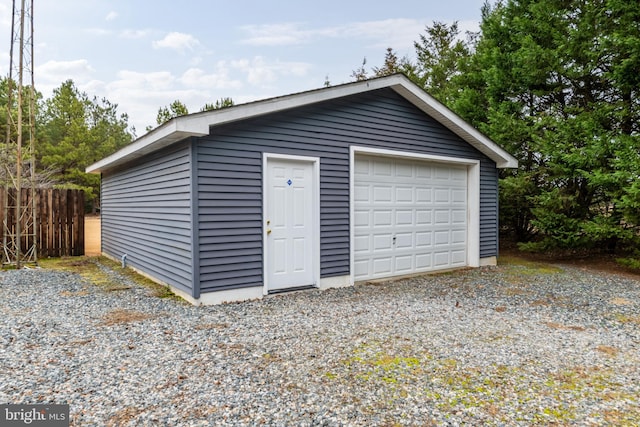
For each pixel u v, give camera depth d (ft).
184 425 7.17
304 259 18.86
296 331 12.59
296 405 7.94
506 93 33.99
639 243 25.68
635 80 24.71
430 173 24.56
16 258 25.67
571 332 13.04
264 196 17.30
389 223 22.56
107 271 24.43
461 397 8.40
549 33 29.45
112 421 7.28
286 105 17.10
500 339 12.16
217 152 16.07
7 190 27.78
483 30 37.47
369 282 21.34
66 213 31.71
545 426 7.34
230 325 13.17
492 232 27.58
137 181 23.36
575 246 29.81
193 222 15.49
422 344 11.55
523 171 32.58
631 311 15.87
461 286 20.53
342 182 19.84
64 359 10.15
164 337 11.91
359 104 20.34
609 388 8.95
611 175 23.35
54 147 64.90
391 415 7.63
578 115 28.12
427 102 21.90
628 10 23.76
